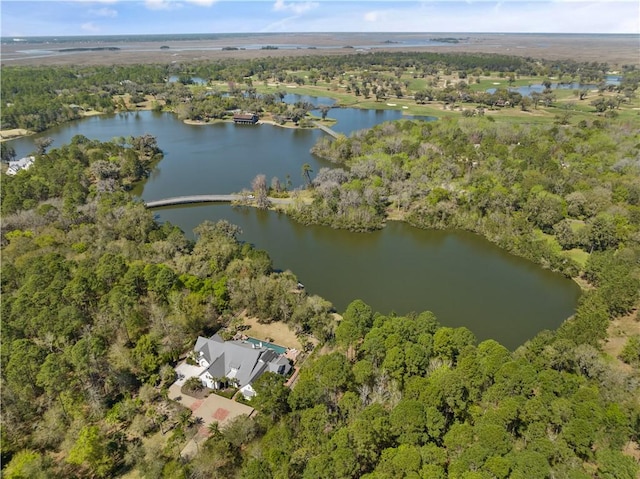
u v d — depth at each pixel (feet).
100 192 586.45
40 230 470.39
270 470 209.46
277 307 361.71
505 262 488.85
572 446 221.46
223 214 601.62
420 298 418.10
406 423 222.07
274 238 538.47
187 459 231.30
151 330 326.03
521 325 381.19
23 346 273.75
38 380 259.60
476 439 216.54
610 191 563.07
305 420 228.84
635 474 200.34
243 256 429.38
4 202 533.55
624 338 338.95
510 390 251.19
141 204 537.24
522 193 570.05
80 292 332.80
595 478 211.00
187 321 333.83
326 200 586.45
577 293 428.56
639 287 373.20
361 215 561.02
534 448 212.43
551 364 287.07
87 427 233.35
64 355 279.90
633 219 493.77
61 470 227.61
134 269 363.97
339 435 213.66
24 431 249.75
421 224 566.77
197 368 304.71
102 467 222.69
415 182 620.90
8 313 311.68
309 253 502.79
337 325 348.79
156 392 278.87
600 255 436.35
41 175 627.87
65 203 529.86
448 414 248.73
